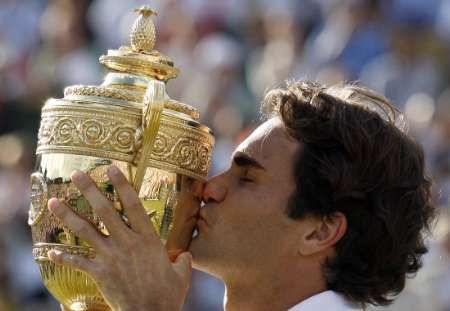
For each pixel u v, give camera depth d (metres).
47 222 7.88
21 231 21.41
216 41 24.19
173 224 8.11
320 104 8.52
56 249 7.87
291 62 22.73
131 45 8.27
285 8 24.16
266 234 8.39
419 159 8.80
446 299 16.81
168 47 24.56
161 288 7.83
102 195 7.70
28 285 20.84
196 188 8.34
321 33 23.19
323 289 8.53
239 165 8.54
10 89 25.05
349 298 8.55
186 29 24.72
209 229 8.38
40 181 7.90
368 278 8.56
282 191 8.43
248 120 21.64
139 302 7.78
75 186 7.77
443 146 20.39
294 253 8.45
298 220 8.43
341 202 8.45
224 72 22.67
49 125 7.89
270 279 8.45
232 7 25.09
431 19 23.53
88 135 7.76
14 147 22.86
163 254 7.88
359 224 8.50
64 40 25.31
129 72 8.11
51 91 24.56
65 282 7.95
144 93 7.97
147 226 7.81
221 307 19.03
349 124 8.46
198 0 25.00
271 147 8.51
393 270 8.70
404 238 8.70
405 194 8.66
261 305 8.50
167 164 7.89
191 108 8.21
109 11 25.72
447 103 21.41
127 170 7.75
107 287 7.75
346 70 22.11
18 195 21.94
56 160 7.83
